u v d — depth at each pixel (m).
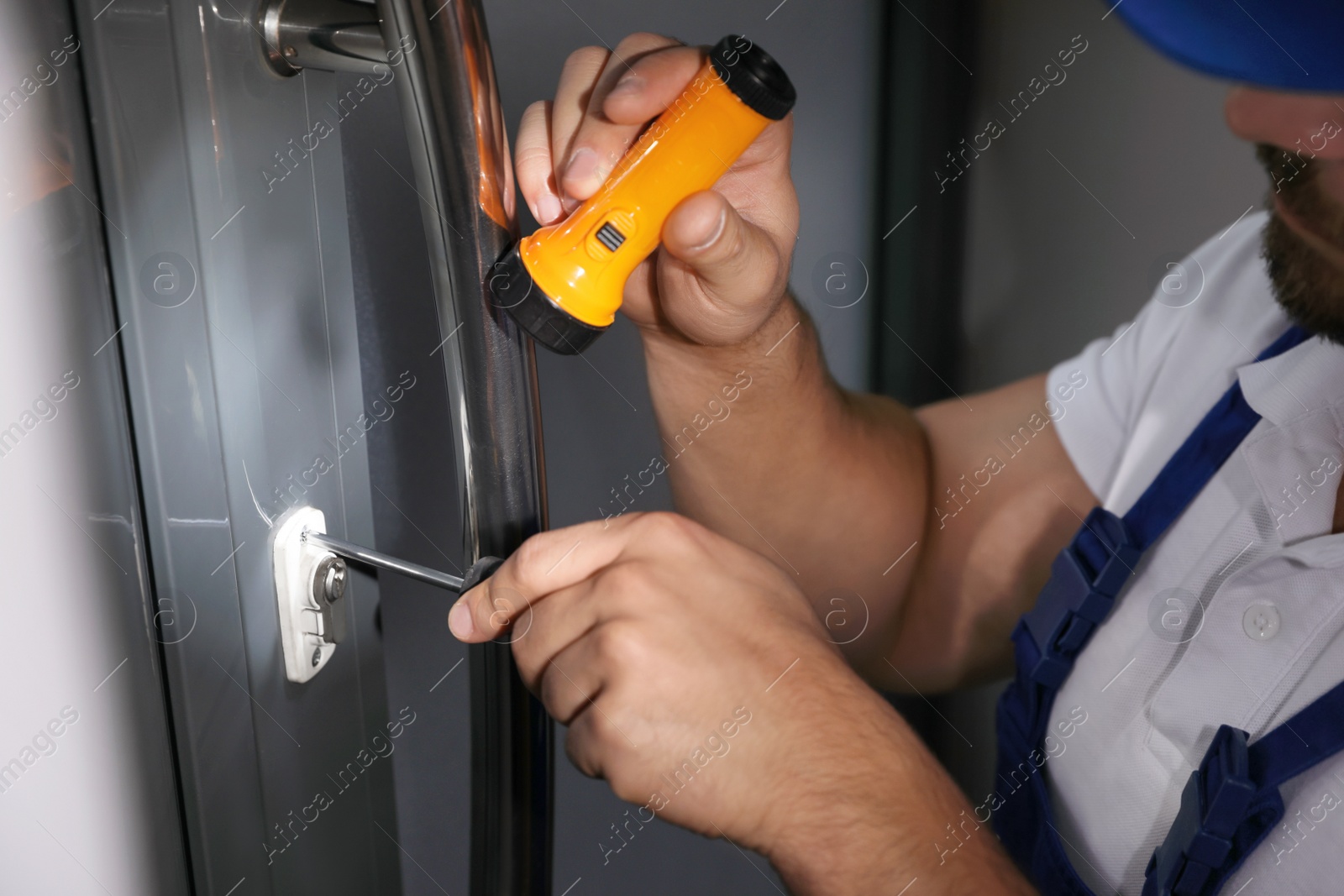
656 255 0.49
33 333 0.32
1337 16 0.58
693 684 0.33
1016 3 0.63
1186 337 0.67
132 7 0.31
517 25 0.54
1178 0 0.61
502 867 0.37
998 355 0.73
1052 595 0.69
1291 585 0.52
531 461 0.34
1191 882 0.51
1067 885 0.63
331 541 0.41
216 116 0.34
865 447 0.73
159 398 0.35
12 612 0.35
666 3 0.56
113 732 0.39
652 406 0.64
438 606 0.62
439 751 0.66
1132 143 0.66
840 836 0.36
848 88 0.63
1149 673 0.62
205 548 0.38
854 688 0.38
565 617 0.33
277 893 0.45
